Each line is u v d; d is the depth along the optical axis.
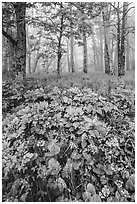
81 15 5.83
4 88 5.51
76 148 3.30
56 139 3.49
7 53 10.70
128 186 2.90
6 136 3.67
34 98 4.68
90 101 4.30
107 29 9.39
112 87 5.45
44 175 2.92
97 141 3.46
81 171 3.06
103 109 4.23
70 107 4.04
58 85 5.62
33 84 5.82
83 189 2.90
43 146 3.39
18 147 3.28
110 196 2.79
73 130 3.56
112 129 3.87
